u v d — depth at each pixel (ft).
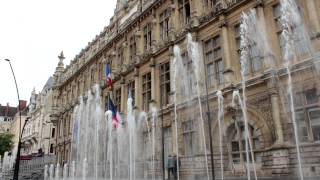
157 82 94.07
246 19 67.26
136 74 104.42
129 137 102.01
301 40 56.44
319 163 50.24
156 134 90.07
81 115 146.00
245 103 64.34
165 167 84.28
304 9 57.36
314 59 53.93
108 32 137.39
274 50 61.05
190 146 76.13
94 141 127.44
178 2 91.91
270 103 59.16
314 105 53.31
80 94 160.15
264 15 64.28
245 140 62.49
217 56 75.10
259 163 59.98
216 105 71.00
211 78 75.46
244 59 66.54
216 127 69.87
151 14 104.01
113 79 122.01
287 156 53.72
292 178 52.37
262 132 60.03
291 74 56.65
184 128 79.00
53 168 171.22
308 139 53.11
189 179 73.46
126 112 108.58
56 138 182.91
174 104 82.79
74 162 140.97
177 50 85.40
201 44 79.51
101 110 128.98
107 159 112.98
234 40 70.74
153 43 97.96
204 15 79.00
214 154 68.54
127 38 118.52
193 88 78.84
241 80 66.74
